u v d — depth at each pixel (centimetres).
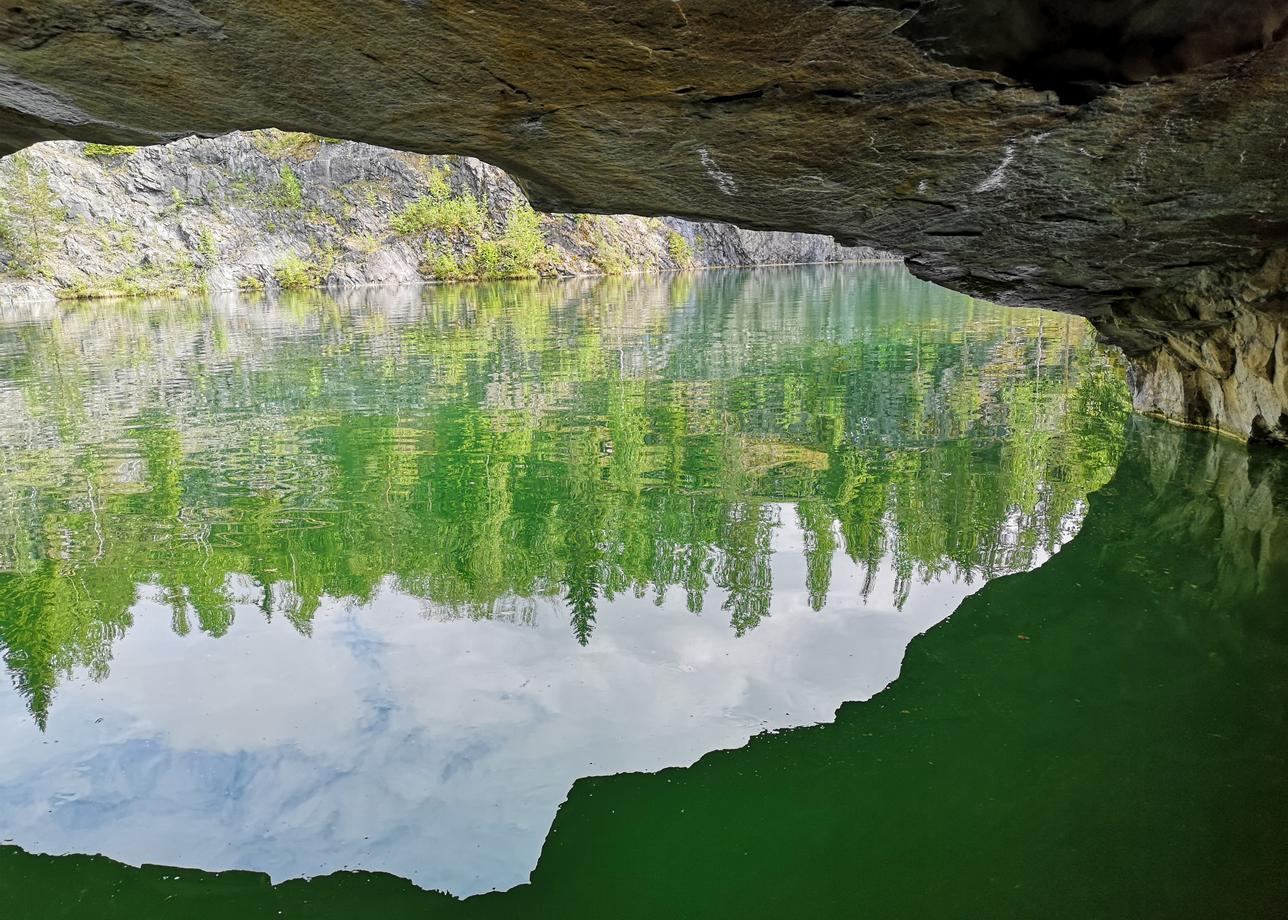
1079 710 457
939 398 1302
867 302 3103
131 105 349
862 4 249
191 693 505
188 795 412
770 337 2150
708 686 500
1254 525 704
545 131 367
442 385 1573
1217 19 272
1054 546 695
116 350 2214
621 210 524
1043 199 467
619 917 333
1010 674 499
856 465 965
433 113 348
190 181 6544
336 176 7394
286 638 575
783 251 9362
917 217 513
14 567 720
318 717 477
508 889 348
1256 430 872
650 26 263
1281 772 395
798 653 537
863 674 509
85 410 1392
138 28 276
